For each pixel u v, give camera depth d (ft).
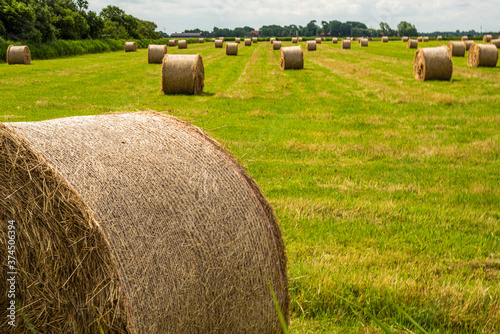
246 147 30.48
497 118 40.83
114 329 7.66
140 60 122.42
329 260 14.94
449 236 17.61
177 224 8.92
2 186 7.39
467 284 13.69
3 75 76.43
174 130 11.08
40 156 7.77
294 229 17.53
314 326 11.56
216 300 9.22
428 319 12.00
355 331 11.41
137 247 8.18
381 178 24.88
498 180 24.62
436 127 37.60
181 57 55.62
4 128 7.71
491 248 16.60
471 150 30.35
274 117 41.75
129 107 44.11
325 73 82.02
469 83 65.87
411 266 14.97
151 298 8.12
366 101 50.98
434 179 24.79
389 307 12.43
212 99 51.72
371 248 16.15
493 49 92.07
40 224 7.46
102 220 8.00
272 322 10.57
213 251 9.24
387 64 101.24
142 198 8.74
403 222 18.86
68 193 7.63
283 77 75.77
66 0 209.26
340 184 23.76
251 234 10.09
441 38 282.36
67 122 10.19
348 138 34.04
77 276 7.56
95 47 180.34
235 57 130.00
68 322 7.57
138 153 9.64
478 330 11.61
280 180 24.06
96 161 8.90
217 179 10.17
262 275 10.19
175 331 8.54
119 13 287.69
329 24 512.22
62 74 79.82
